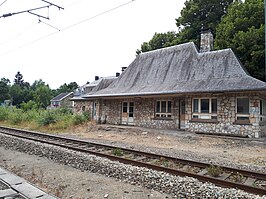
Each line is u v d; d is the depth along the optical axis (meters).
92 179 6.17
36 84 125.81
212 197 4.68
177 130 17.38
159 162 7.98
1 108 29.97
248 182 5.87
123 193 5.21
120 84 23.17
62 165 7.67
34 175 6.44
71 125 20.50
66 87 104.94
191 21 30.08
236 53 21.77
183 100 18.00
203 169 7.14
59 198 4.71
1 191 4.86
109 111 23.42
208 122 15.65
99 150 10.09
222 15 27.95
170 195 5.13
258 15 21.73
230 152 10.57
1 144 11.27
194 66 18.58
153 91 17.81
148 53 23.91
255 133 13.84
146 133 16.34
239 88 13.50
